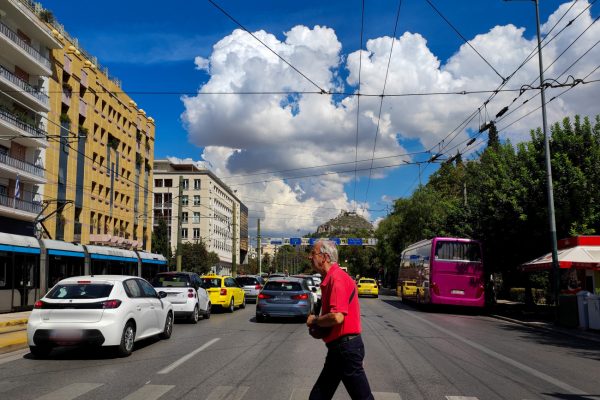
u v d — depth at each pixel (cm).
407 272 3184
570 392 743
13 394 688
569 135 2238
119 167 5297
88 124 4572
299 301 1767
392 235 5112
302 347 1152
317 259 453
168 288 1681
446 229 3406
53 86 3947
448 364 959
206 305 1883
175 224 9688
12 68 3428
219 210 10694
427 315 2277
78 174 4369
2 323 1602
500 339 1401
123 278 1093
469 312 2570
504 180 2355
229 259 11575
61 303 975
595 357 1108
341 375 434
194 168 9925
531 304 2514
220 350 1099
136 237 5809
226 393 701
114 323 973
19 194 3509
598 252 1936
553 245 1877
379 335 1416
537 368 943
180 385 749
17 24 3419
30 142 3497
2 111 3116
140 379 790
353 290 437
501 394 721
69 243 2658
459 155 2623
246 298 2938
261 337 1336
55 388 726
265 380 786
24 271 2247
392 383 782
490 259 2783
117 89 5269
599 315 1595
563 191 2158
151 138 6344
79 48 4669
